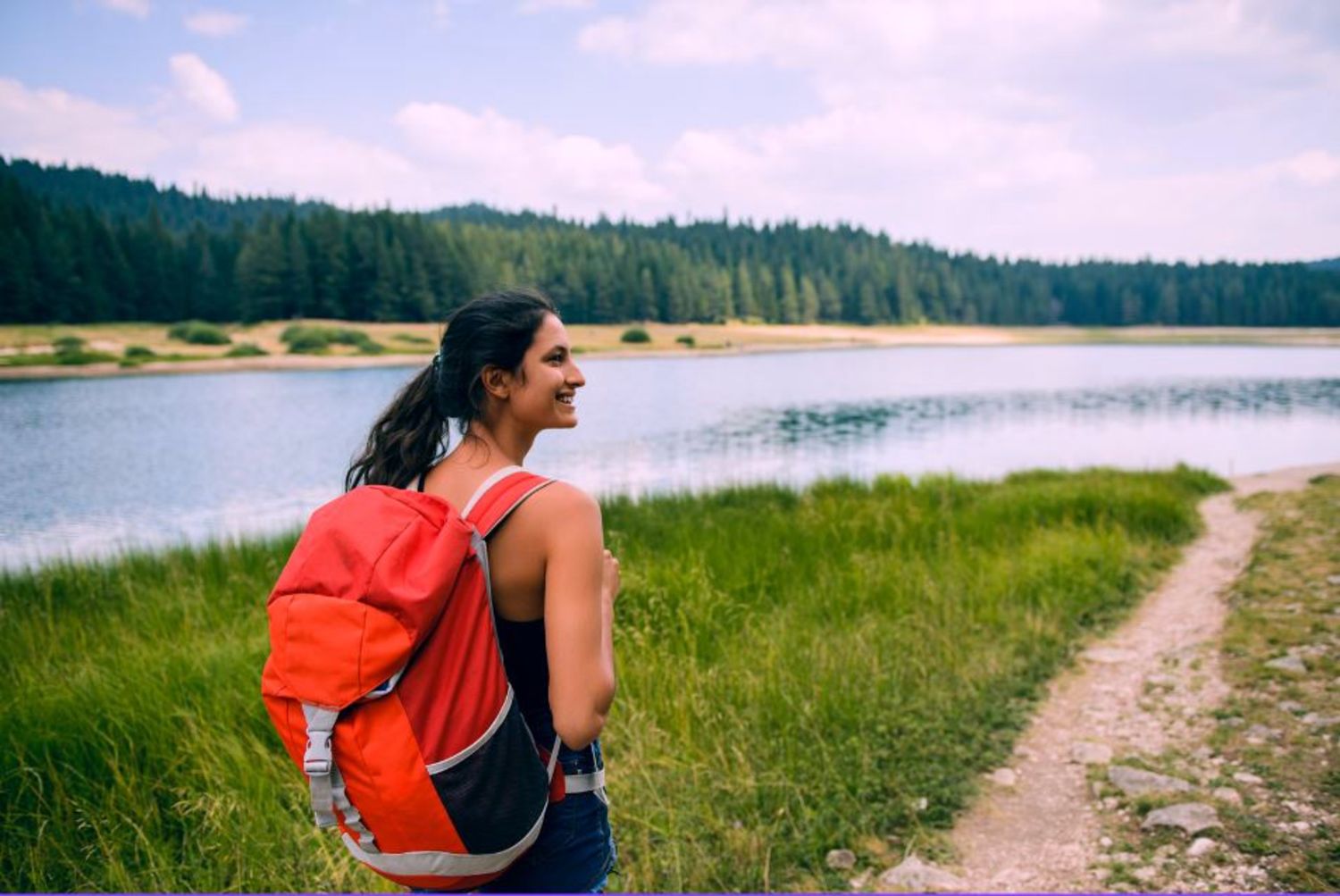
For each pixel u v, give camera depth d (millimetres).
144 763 3971
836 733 4367
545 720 1561
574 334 117562
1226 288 194375
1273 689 4871
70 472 23594
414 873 1396
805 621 6141
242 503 19219
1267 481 15930
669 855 3426
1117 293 196875
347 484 1780
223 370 69062
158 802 3783
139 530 16391
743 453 25359
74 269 94812
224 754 3932
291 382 56094
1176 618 6773
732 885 3299
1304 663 5176
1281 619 6094
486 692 1399
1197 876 3211
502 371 1619
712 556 7828
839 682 4852
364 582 1346
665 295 138500
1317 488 13469
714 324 149750
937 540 8695
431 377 1719
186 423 34875
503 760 1396
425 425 1703
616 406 40562
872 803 3887
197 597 6926
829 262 183500
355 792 1352
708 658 5465
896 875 3363
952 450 26516
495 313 1616
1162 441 29031
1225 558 8930
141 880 3215
